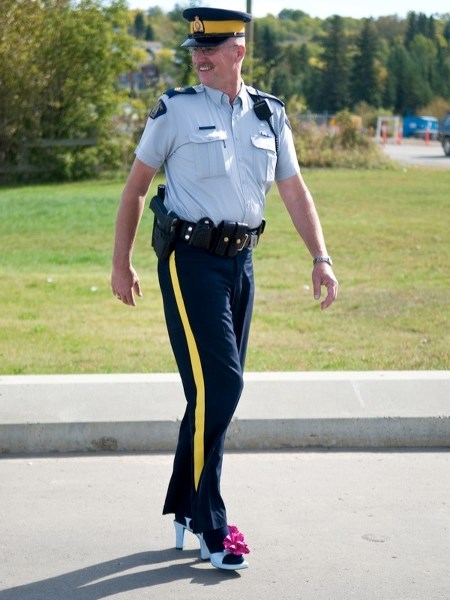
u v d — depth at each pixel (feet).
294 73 305.73
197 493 17.66
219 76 17.43
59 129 116.57
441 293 47.11
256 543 18.92
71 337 36.17
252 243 17.97
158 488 21.75
